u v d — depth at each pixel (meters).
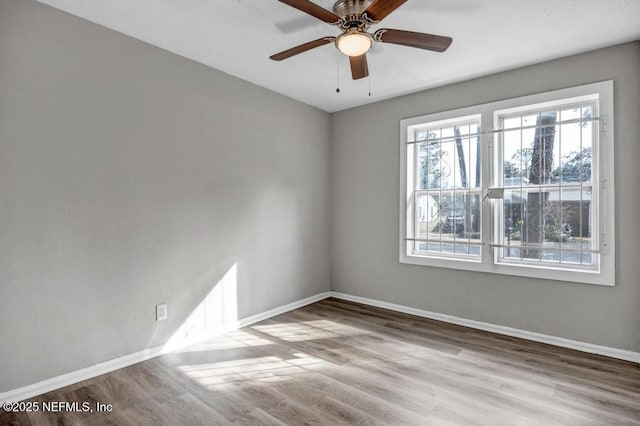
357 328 3.23
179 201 2.77
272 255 3.61
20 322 1.99
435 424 1.80
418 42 2.04
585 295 2.70
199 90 2.92
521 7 2.11
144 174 2.55
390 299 3.85
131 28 2.37
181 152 2.79
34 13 2.03
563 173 2.86
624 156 2.54
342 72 3.13
